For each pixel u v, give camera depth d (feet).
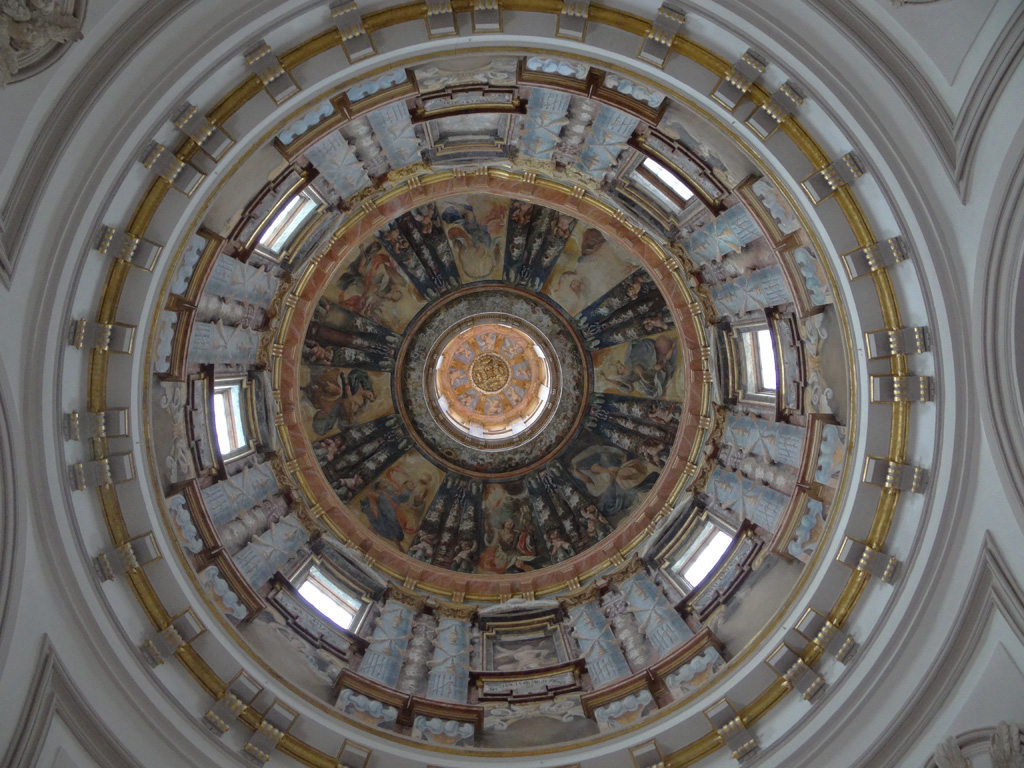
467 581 79.87
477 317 93.97
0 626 40.96
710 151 55.62
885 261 47.42
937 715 46.75
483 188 74.23
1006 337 42.09
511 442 94.07
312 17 45.65
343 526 79.36
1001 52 37.19
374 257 87.71
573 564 80.28
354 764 54.44
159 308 50.57
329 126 54.08
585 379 93.35
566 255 90.07
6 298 40.06
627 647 66.59
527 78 53.36
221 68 44.83
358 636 66.13
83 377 47.47
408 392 93.76
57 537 45.03
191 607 52.85
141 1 39.75
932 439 48.21
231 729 52.44
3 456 40.96
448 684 65.00
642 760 54.65
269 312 71.41
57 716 44.68
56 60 37.68
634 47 47.60
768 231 55.72
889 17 39.93
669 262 74.02
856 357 51.16
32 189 39.52
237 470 68.54
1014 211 39.29
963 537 46.80
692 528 74.59
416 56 49.42
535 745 58.03
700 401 77.51
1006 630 44.52
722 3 43.93
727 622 61.41
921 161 43.11
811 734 50.24
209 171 48.01
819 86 44.39
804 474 59.00
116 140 42.34
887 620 49.65
